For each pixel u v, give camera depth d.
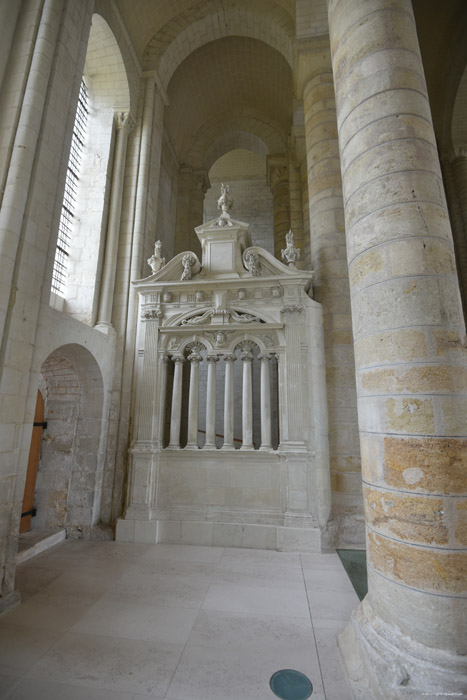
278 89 13.78
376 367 3.43
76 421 7.83
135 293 8.61
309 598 4.88
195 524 7.09
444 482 2.95
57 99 6.02
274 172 14.91
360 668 3.22
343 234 8.10
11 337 4.97
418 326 3.25
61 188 6.11
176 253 13.55
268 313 7.90
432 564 2.88
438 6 10.41
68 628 4.15
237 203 19.00
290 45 10.73
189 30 10.86
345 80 4.34
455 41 10.77
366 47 4.15
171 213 13.16
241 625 4.24
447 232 3.54
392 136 3.76
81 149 8.96
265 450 7.34
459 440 3.00
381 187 3.69
